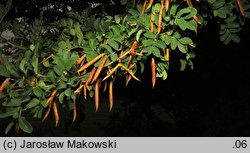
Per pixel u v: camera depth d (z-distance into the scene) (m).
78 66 2.14
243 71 4.86
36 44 2.25
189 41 2.04
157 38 2.01
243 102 4.86
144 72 4.78
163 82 5.22
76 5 4.78
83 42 2.32
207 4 2.26
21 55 2.31
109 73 2.04
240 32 4.28
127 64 2.09
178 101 5.43
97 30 2.35
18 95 2.13
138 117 5.70
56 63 2.07
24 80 2.15
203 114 5.25
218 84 5.02
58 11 4.89
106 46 2.02
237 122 4.87
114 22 2.17
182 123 5.64
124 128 5.79
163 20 2.01
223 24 2.51
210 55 4.80
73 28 2.54
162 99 5.42
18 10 4.37
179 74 5.07
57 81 2.10
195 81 5.14
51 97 2.12
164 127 5.96
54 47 2.41
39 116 2.16
